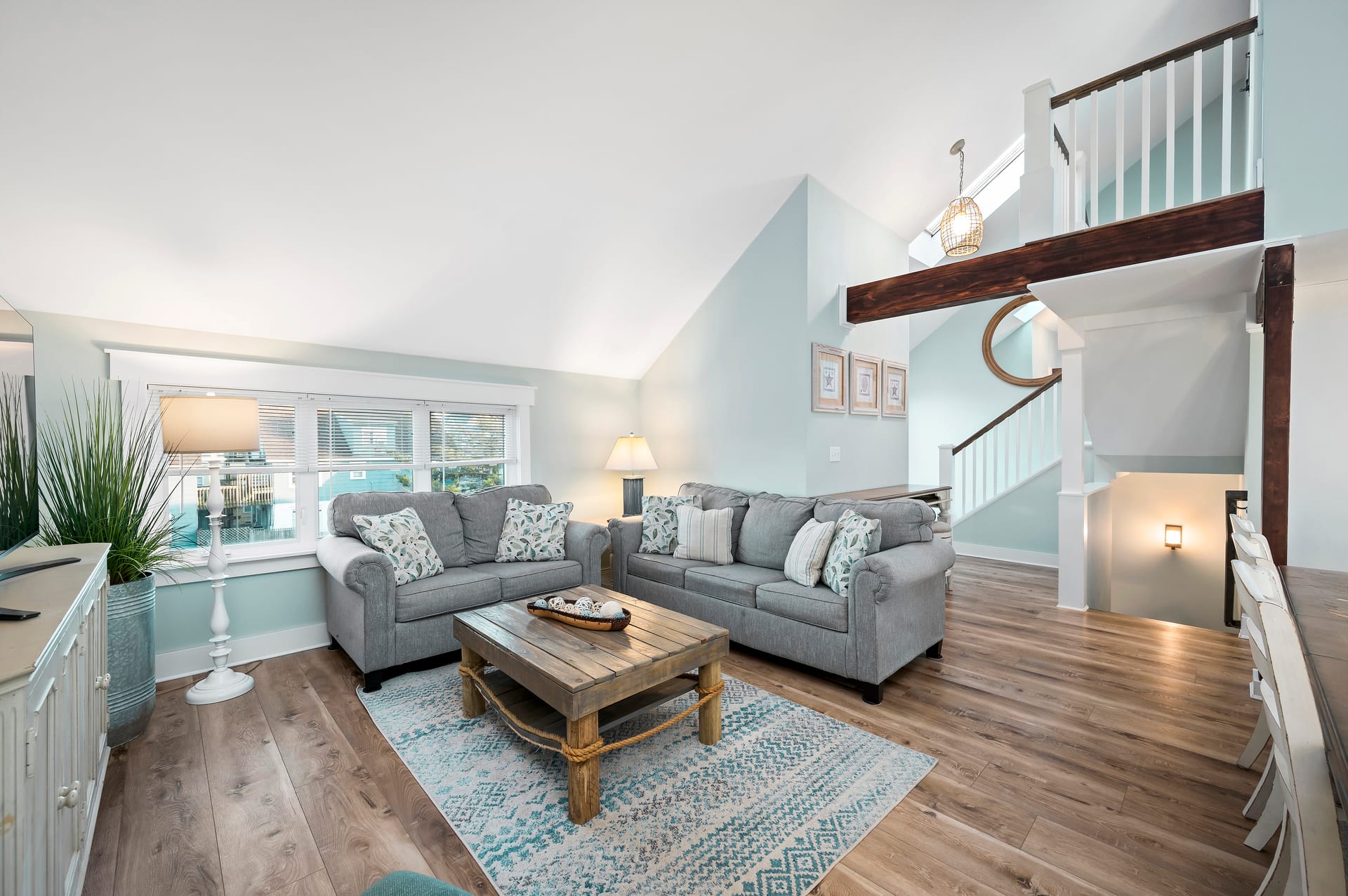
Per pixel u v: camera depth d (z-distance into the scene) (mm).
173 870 1522
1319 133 2238
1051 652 3066
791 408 3961
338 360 3357
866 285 4078
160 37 1887
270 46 2023
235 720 2361
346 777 1959
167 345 2814
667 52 2617
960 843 1608
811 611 2697
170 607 2816
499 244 3193
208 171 2295
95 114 2004
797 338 3914
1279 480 2305
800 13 2711
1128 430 4203
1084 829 1659
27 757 999
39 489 2441
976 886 1450
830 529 2939
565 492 4512
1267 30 2340
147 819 1731
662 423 4859
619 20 2410
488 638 2174
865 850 1588
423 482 3779
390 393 3533
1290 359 2357
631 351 4652
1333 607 1545
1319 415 2512
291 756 2092
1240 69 4879
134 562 2229
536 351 4160
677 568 3432
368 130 2391
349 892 1457
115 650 2150
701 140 3158
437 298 3346
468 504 3543
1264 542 1751
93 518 2193
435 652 2830
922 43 3195
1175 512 4945
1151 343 3650
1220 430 3893
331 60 2129
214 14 1886
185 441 2438
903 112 3676
